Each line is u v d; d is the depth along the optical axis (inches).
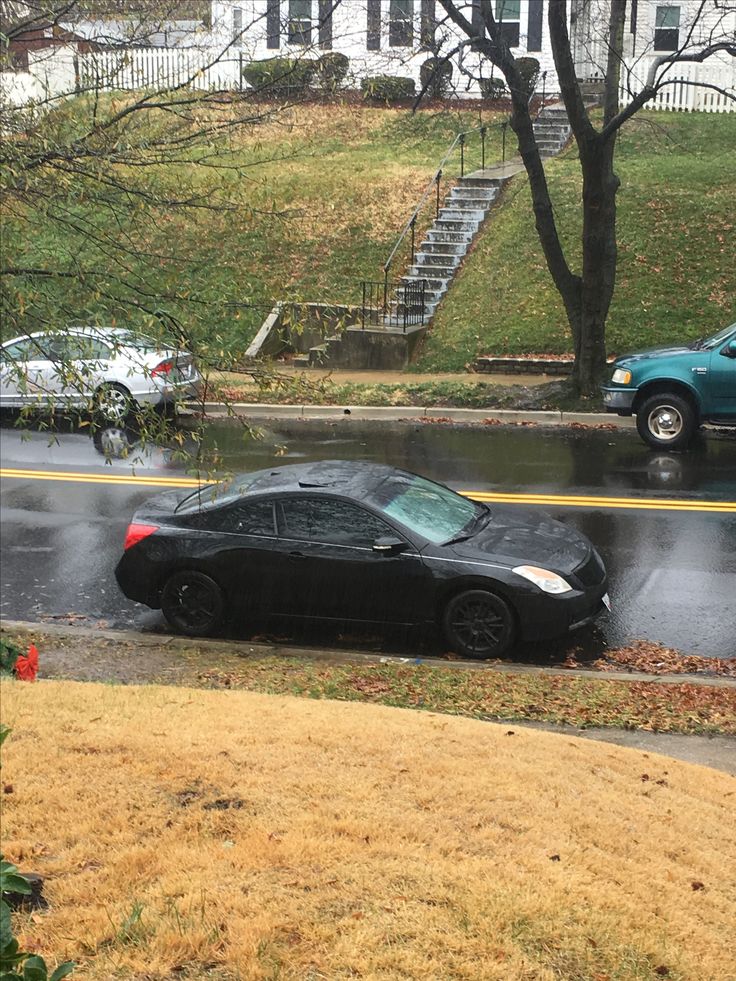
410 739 239.5
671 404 641.0
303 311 321.7
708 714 315.0
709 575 443.5
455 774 215.2
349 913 153.6
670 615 407.5
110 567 474.9
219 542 397.4
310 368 890.1
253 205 341.4
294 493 398.6
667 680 347.9
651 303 875.4
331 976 138.5
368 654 378.6
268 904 155.1
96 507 558.6
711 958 152.7
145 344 305.7
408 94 1254.9
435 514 402.3
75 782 201.6
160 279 302.0
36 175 298.0
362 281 965.8
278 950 143.0
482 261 971.9
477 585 374.6
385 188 1089.4
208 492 419.8
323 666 358.3
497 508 429.1
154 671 346.0
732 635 389.4
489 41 704.4
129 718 246.7
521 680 344.8
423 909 155.3
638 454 640.4
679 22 1207.6
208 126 338.0
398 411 759.1
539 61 1250.6
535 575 370.9
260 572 393.7
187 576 400.2
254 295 312.8
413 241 979.9
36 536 514.9
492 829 186.9
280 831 180.7
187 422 743.1
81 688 278.8
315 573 388.8
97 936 146.5
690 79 1214.9
